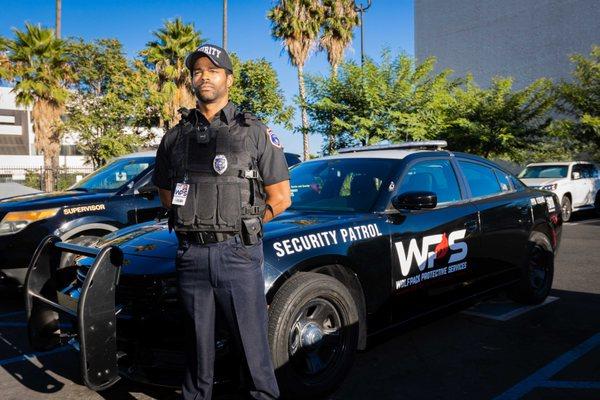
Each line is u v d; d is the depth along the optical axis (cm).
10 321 502
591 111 1692
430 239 381
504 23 2527
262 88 2473
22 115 3619
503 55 2534
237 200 225
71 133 2220
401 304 360
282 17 2225
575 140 1717
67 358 400
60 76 2130
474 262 424
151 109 2262
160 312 273
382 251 346
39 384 349
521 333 438
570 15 2239
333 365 309
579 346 406
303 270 301
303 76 1501
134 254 301
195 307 234
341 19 2283
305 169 445
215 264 226
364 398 319
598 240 979
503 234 457
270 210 241
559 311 501
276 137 240
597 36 2141
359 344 330
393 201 371
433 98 1474
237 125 231
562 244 930
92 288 255
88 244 535
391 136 1373
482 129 1614
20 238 507
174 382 269
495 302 536
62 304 305
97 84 2981
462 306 417
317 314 304
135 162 648
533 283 507
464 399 318
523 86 2445
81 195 568
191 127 237
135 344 280
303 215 356
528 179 1388
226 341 268
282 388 280
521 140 1656
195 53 230
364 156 428
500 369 363
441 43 2859
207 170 225
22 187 896
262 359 240
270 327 279
